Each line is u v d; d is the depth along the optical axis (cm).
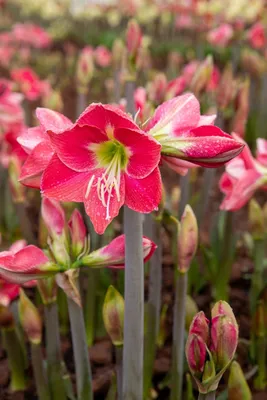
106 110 83
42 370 125
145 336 129
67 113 377
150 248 99
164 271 188
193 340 92
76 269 100
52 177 89
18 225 205
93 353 153
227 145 87
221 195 245
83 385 114
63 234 100
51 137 86
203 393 94
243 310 170
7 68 462
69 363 152
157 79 150
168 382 143
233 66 374
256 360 145
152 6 538
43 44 478
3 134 182
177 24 496
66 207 147
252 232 151
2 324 136
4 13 703
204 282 175
